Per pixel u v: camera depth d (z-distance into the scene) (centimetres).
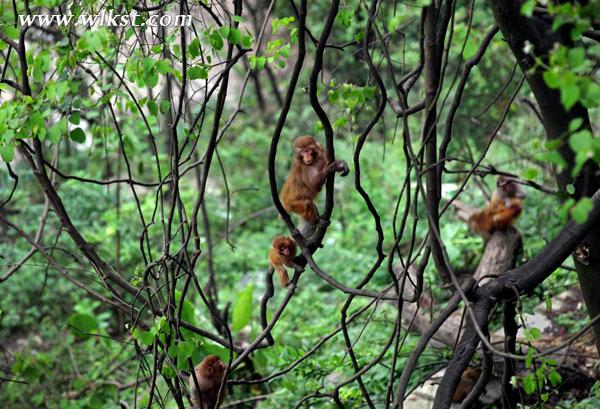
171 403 856
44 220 733
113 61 648
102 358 1155
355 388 838
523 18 497
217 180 1858
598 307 597
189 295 1236
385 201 1524
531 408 546
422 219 1345
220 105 552
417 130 1327
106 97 600
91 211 1497
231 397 954
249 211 1669
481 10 1027
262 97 1861
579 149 326
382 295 527
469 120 1146
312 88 493
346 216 1566
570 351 825
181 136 1227
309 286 1310
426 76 517
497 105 1138
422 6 482
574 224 524
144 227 602
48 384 1064
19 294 1304
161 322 554
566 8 348
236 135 1825
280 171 1692
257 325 1173
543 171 1105
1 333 1267
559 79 330
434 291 1011
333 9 468
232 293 1346
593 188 551
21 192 1548
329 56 1336
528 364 409
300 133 1684
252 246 1532
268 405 910
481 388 581
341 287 540
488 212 965
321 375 870
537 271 528
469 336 532
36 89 691
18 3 628
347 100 633
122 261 1310
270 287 623
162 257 577
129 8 558
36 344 1238
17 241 1420
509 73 1130
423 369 852
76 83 540
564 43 511
